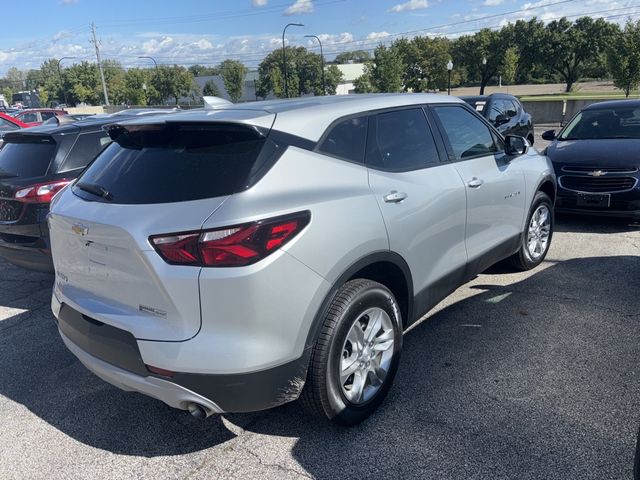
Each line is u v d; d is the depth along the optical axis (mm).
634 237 6242
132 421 3193
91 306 2725
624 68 28688
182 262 2328
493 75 72375
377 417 3033
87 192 2875
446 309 4457
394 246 3035
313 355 2627
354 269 2754
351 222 2729
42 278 5969
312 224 2529
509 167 4496
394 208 3049
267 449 2846
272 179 2496
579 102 25359
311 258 2518
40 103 87562
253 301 2336
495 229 4301
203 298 2322
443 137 3781
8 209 4832
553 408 3029
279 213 2418
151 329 2449
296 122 2775
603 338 3824
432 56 66312
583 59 67188
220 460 2789
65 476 2730
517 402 3104
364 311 2820
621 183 6320
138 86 76375
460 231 3756
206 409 2488
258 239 2338
